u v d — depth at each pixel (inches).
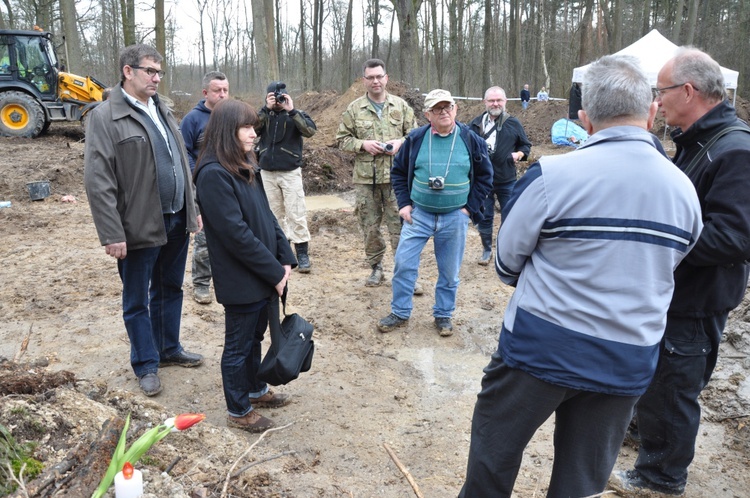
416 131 187.9
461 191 185.0
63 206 376.8
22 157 493.7
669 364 112.1
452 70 1411.2
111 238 140.3
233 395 136.6
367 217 232.2
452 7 1282.0
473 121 267.3
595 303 80.9
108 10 1242.6
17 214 341.4
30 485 85.4
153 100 153.3
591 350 81.4
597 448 87.6
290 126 237.3
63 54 1124.5
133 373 165.3
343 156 501.7
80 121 682.2
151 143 145.3
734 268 108.0
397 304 201.5
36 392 119.3
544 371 83.2
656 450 118.8
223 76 200.4
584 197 80.2
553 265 84.1
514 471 92.0
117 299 219.9
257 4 406.9
